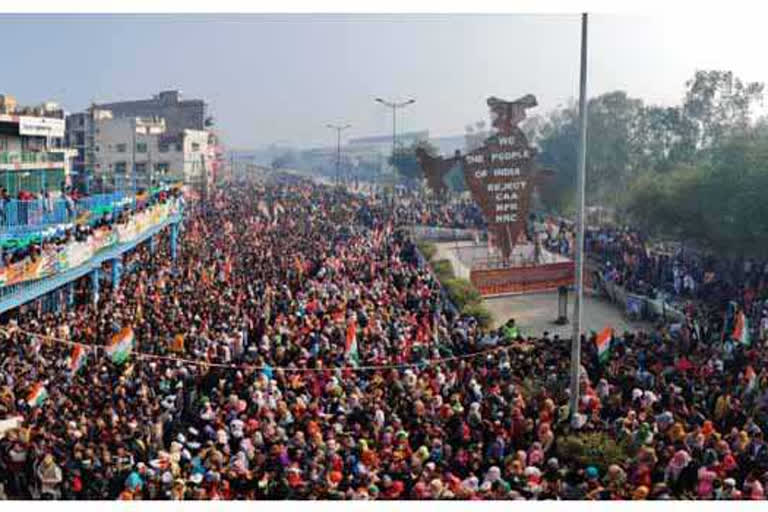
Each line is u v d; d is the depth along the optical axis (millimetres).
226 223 64500
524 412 19328
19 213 32500
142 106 147125
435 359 23969
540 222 68000
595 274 45312
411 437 17625
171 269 40500
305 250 49219
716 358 23781
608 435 17938
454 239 68250
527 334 34625
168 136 117188
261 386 20234
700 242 44125
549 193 68375
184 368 22547
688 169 48656
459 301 38156
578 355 19578
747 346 24500
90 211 38500
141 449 17062
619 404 20172
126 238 38969
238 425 17859
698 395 20250
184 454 16859
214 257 45375
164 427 19172
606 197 74062
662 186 47750
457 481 14844
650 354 24188
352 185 178125
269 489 15125
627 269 43000
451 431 18062
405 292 35281
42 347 24891
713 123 64688
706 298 36250
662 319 34094
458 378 21828
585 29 20109
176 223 53312
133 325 26594
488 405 19266
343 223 70188
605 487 15016
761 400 19953
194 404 20594
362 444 16484
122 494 14773
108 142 114625
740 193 37969
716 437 16828
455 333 27438
